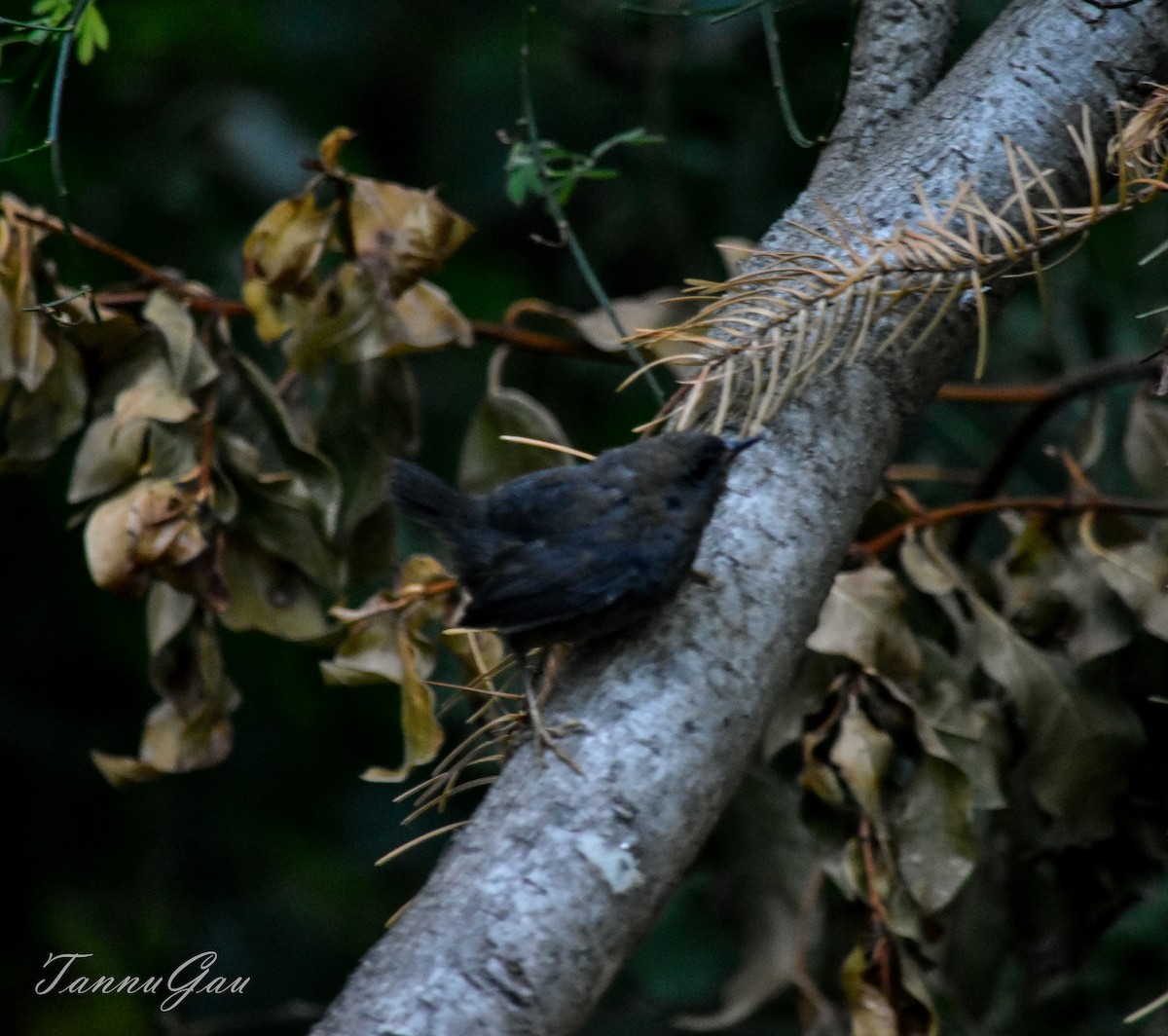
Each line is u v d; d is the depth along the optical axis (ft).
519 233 38.22
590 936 13.50
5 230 21.36
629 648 15.58
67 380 21.99
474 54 37.88
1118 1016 29.32
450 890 13.64
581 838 13.85
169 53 38.73
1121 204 16.88
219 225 36.78
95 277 34.96
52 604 37.96
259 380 22.22
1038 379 32.50
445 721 36.09
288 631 22.49
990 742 21.65
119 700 39.40
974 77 19.01
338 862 39.55
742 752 15.20
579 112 36.40
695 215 34.40
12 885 38.06
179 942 38.24
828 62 33.14
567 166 32.83
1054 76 18.65
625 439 34.65
